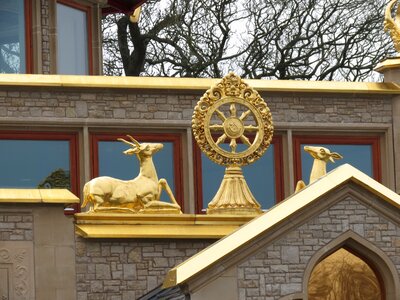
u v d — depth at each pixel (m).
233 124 40.56
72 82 42.09
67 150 42.22
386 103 44.34
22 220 37.81
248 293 34.69
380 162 44.25
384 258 35.47
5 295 37.56
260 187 43.38
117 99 42.53
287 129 43.59
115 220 38.72
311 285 35.34
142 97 42.69
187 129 42.88
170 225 39.09
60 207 38.03
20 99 41.97
